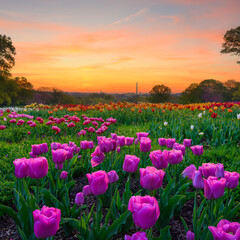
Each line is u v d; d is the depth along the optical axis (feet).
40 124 32.30
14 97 196.13
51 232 4.62
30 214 7.41
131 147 19.12
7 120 36.09
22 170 7.36
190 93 183.01
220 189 5.73
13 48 160.45
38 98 205.05
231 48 161.79
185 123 25.80
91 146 13.03
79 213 8.97
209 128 23.50
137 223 4.71
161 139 12.16
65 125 30.63
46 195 9.37
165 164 7.66
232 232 4.28
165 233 6.75
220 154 17.08
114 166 12.44
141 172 6.27
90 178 6.31
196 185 7.14
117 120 37.52
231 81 176.45
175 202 8.42
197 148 10.73
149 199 4.81
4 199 11.27
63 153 9.18
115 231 7.30
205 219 8.04
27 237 7.39
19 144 21.63
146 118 39.32
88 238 7.20
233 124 23.79
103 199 10.61
